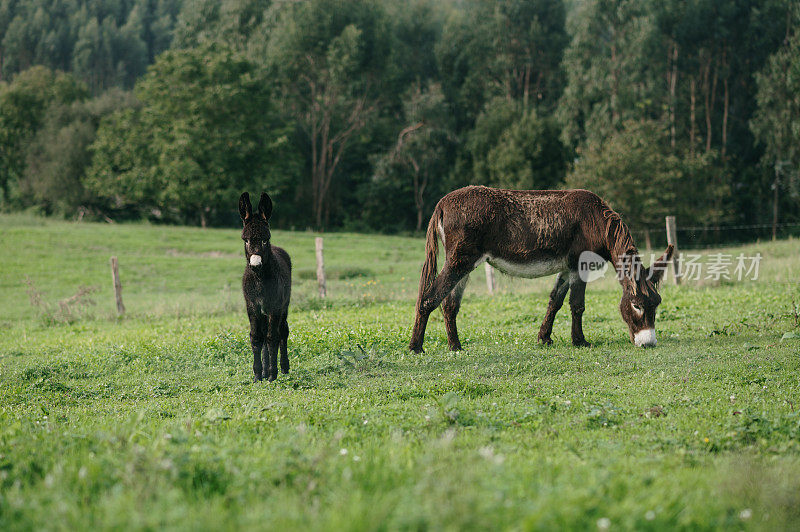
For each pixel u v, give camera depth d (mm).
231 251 39531
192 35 70188
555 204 11086
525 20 65562
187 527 3055
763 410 6594
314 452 4602
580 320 11336
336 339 11984
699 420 6324
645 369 9352
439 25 78938
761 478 4164
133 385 9742
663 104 50094
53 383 9562
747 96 55031
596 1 49250
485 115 63938
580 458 4746
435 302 11117
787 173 48062
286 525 3064
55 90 73500
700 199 49219
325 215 66125
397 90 69125
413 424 6066
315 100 62062
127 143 55688
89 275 31406
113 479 3857
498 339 12188
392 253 39969
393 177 64188
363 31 60938
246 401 7805
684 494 3729
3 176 73812
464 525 2996
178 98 54500
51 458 4449
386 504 3256
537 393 7918
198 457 4246
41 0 130125
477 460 4082
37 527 3236
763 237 53344
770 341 10758
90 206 62344
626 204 45438
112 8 139375
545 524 2998
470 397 7738
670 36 50906
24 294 27469
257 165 57250
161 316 19141
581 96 50250
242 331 13766
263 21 64188
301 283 27625
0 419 6457
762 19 51312
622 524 3199
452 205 11125
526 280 21750
